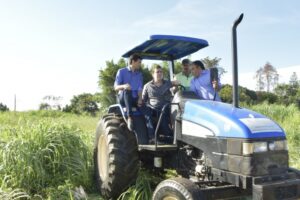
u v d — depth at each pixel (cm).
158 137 521
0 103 2994
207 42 552
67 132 595
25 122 687
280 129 413
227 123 408
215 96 511
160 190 402
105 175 524
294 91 4362
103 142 544
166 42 546
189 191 376
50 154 556
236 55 437
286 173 403
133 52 596
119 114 571
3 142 558
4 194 463
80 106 3303
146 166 567
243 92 3031
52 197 490
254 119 410
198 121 443
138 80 570
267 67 6188
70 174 548
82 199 508
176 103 483
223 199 412
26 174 516
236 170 393
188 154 465
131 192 495
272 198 369
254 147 385
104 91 1969
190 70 612
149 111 546
